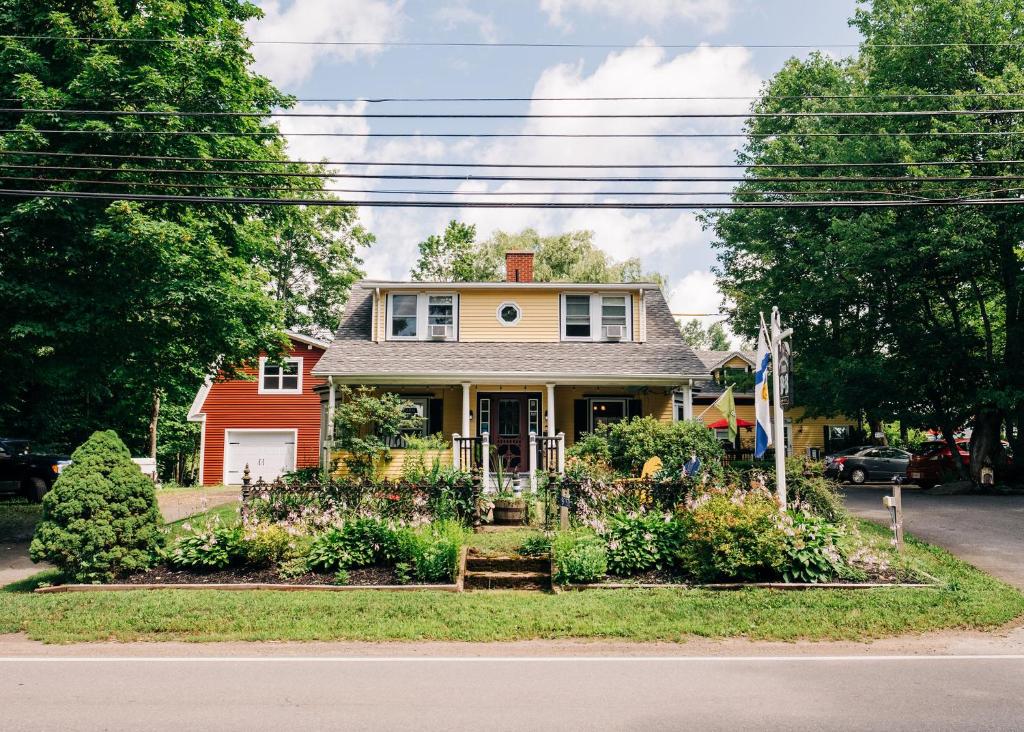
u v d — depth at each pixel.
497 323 23.70
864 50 27.84
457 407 22.88
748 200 29.08
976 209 21.69
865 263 23.83
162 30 15.98
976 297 26.89
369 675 7.06
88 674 7.10
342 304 43.25
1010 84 21.94
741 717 5.83
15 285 14.28
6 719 5.76
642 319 23.80
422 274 43.31
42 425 30.06
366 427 21.48
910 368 25.22
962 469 25.45
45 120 14.69
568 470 16.14
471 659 7.69
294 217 36.31
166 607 9.42
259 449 30.72
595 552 10.86
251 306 17.91
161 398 30.98
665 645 8.32
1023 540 14.51
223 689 6.58
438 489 13.77
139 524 11.30
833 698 6.32
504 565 11.36
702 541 10.81
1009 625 9.19
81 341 15.95
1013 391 23.03
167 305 16.41
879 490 25.45
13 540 15.71
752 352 39.28
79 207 14.90
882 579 10.81
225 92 17.41
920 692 6.50
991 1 23.91
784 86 31.36
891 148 22.62
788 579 10.61
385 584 10.62
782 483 11.85
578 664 7.49
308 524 12.35
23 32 15.57
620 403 23.28
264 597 9.88
